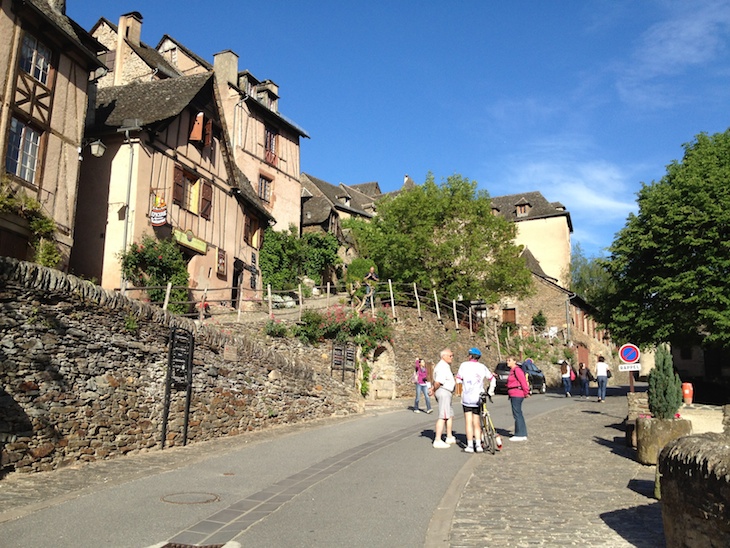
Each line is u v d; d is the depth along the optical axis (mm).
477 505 7672
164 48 36312
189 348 12195
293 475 9461
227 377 13453
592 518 7082
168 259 22297
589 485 8844
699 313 22719
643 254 25109
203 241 25641
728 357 42250
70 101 19750
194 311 23281
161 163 23406
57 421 9008
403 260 33750
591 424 16219
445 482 8977
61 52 19484
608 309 27188
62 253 19047
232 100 33156
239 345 13953
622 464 10453
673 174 26188
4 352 8352
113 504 7391
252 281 30156
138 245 21719
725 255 22453
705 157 25859
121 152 22312
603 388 24719
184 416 11867
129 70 31172
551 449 11984
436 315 29312
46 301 9078
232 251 28000
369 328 22594
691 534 4922
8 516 6660
